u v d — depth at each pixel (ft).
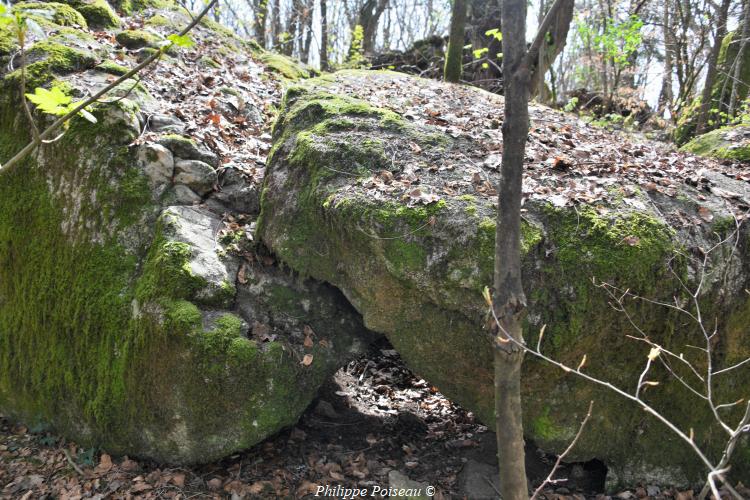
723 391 11.63
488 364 10.74
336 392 15.46
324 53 46.80
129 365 12.01
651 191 12.06
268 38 54.65
